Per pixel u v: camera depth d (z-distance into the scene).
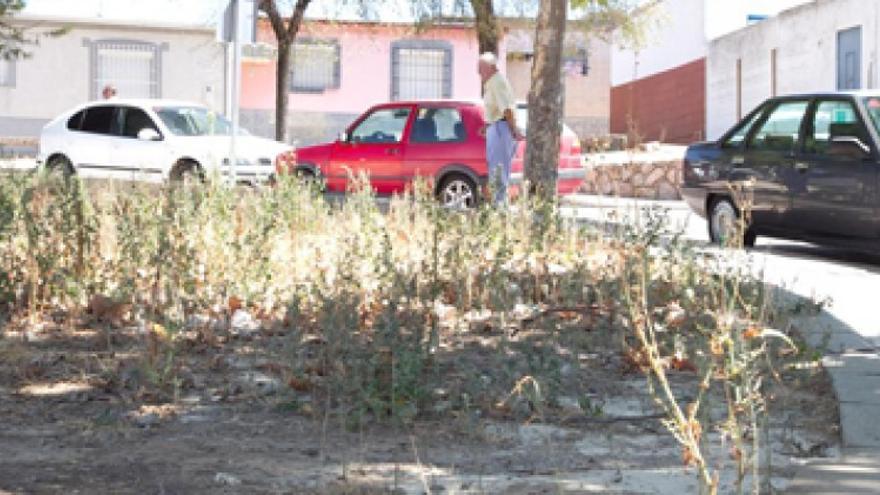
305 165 20.39
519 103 19.31
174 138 20.78
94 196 11.48
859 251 13.89
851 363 7.45
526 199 12.30
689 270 9.49
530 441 5.98
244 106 40.06
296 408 6.50
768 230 14.49
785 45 32.97
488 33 26.27
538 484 5.25
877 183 12.95
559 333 8.23
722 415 6.36
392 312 7.09
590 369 7.53
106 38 38.50
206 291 9.19
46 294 9.17
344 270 9.64
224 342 8.11
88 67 38.41
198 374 7.22
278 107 31.19
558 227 11.70
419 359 6.59
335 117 40.88
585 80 45.19
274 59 38.56
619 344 8.09
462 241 10.23
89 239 9.70
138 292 8.86
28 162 26.91
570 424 6.30
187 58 39.09
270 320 8.66
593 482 5.30
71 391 6.85
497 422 6.31
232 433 6.06
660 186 27.77
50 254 9.33
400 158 19.45
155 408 6.51
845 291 10.93
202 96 39.25
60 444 5.85
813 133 13.90
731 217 14.92
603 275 9.73
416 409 6.21
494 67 16.20
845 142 13.20
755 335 4.44
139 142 21.11
